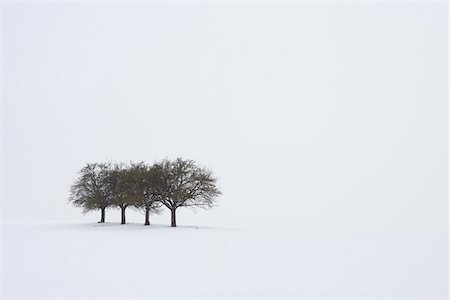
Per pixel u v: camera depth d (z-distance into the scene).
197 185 57.78
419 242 36.38
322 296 17.22
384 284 19.25
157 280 19.86
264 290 18.05
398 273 21.64
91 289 18.09
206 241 36.78
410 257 26.95
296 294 17.47
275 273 21.56
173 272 21.77
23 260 25.31
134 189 58.38
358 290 18.19
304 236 43.19
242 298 16.81
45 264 23.92
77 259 25.75
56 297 16.91
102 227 54.72
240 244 34.44
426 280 20.06
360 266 23.61
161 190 57.44
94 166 66.94
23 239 37.66
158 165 59.78
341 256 27.39
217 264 24.12
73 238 38.75
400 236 43.19
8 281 19.56
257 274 21.33
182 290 17.98
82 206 66.00
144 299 16.66
